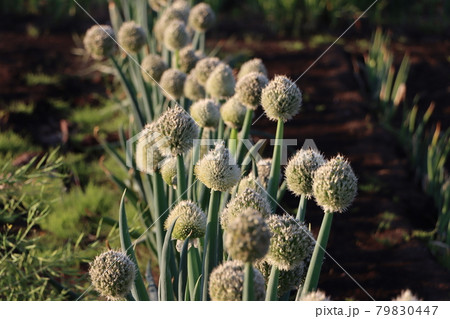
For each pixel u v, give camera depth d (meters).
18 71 2.72
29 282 1.36
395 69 2.95
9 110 2.37
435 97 2.73
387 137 2.40
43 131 2.29
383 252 1.74
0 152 2.09
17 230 1.66
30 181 1.45
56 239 1.66
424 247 1.76
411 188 2.09
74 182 1.97
